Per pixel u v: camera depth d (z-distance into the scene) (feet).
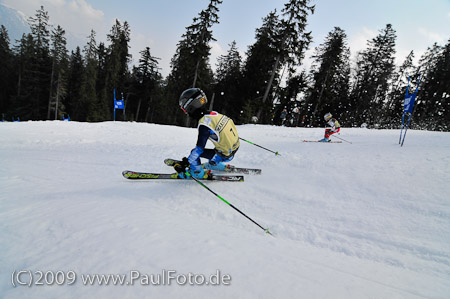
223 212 9.82
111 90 118.83
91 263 4.95
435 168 12.13
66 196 9.71
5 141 25.46
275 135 36.45
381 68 99.35
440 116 87.35
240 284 4.60
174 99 119.55
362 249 7.50
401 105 103.30
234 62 116.37
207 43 84.28
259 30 92.73
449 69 92.89
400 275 5.98
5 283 4.30
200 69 87.51
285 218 9.59
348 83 114.73
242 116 84.02
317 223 9.16
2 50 125.29
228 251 5.94
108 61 119.96
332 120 24.45
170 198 10.77
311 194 11.33
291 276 5.11
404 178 11.57
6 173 13.33
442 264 6.61
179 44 105.70
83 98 110.93
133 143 27.81
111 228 6.56
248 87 95.86
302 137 33.55
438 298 4.96
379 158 14.67
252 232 8.41
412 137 26.63
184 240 6.28
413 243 7.61
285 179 13.16
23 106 111.45
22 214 7.29
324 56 88.12
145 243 5.86
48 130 33.60
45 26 112.47
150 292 4.20
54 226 6.52
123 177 13.91
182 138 33.42
